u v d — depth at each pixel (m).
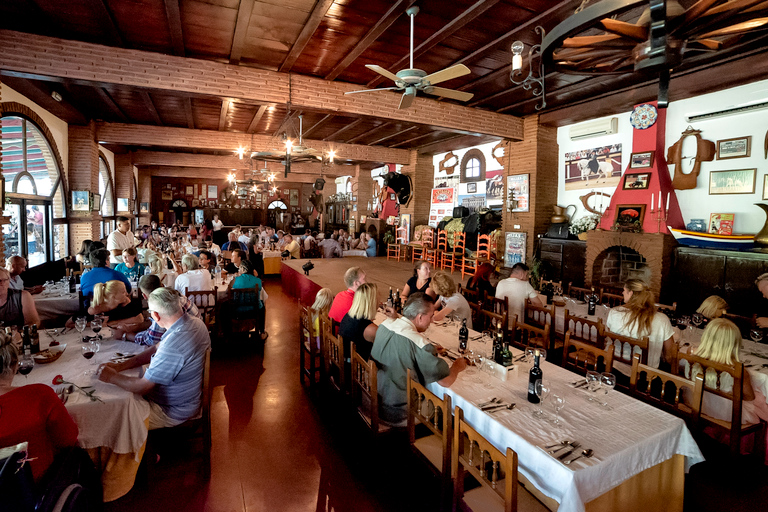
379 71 3.86
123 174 14.25
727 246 5.77
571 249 7.94
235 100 6.36
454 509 2.11
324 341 4.01
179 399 2.85
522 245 8.95
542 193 8.80
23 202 7.22
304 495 2.72
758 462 2.97
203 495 2.71
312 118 9.45
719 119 6.29
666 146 6.95
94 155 9.66
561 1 4.35
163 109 8.75
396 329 2.86
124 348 3.30
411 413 2.61
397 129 10.55
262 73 6.30
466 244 10.93
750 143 5.96
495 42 5.30
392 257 13.70
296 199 26.56
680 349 3.73
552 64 2.55
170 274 6.92
